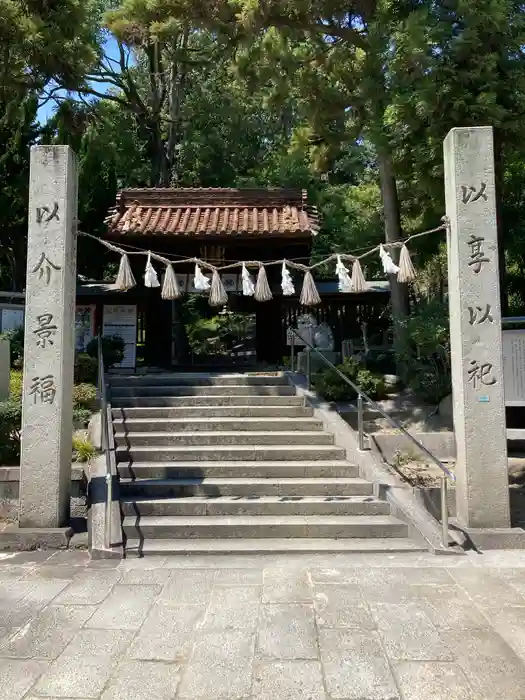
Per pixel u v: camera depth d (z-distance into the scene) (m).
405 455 7.75
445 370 9.28
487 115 7.99
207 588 4.70
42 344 6.04
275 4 9.84
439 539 5.71
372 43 9.41
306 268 7.02
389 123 8.88
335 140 12.01
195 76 18.86
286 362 12.30
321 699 3.08
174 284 6.76
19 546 5.74
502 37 8.25
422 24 8.25
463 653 3.57
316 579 4.90
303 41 11.87
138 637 3.80
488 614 4.16
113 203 15.45
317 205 18.95
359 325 14.83
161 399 8.93
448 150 6.28
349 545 5.75
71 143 13.95
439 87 8.07
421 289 17.62
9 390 8.36
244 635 3.83
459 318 6.02
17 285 14.75
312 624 4.00
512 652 3.58
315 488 6.77
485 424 5.93
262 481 6.89
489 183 6.08
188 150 19.19
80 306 12.27
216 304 7.01
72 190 6.37
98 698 3.08
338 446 7.80
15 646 3.68
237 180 19.55
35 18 9.86
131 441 7.88
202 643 3.71
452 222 6.16
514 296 13.97
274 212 12.15
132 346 12.20
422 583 4.80
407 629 3.91
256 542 5.84
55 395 6.00
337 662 3.46
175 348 13.38
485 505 5.90
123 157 18.02
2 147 13.78
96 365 9.99
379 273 18.58
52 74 11.10
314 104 11.51
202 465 7.20
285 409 8.65
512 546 5.70
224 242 11.40
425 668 3.38
